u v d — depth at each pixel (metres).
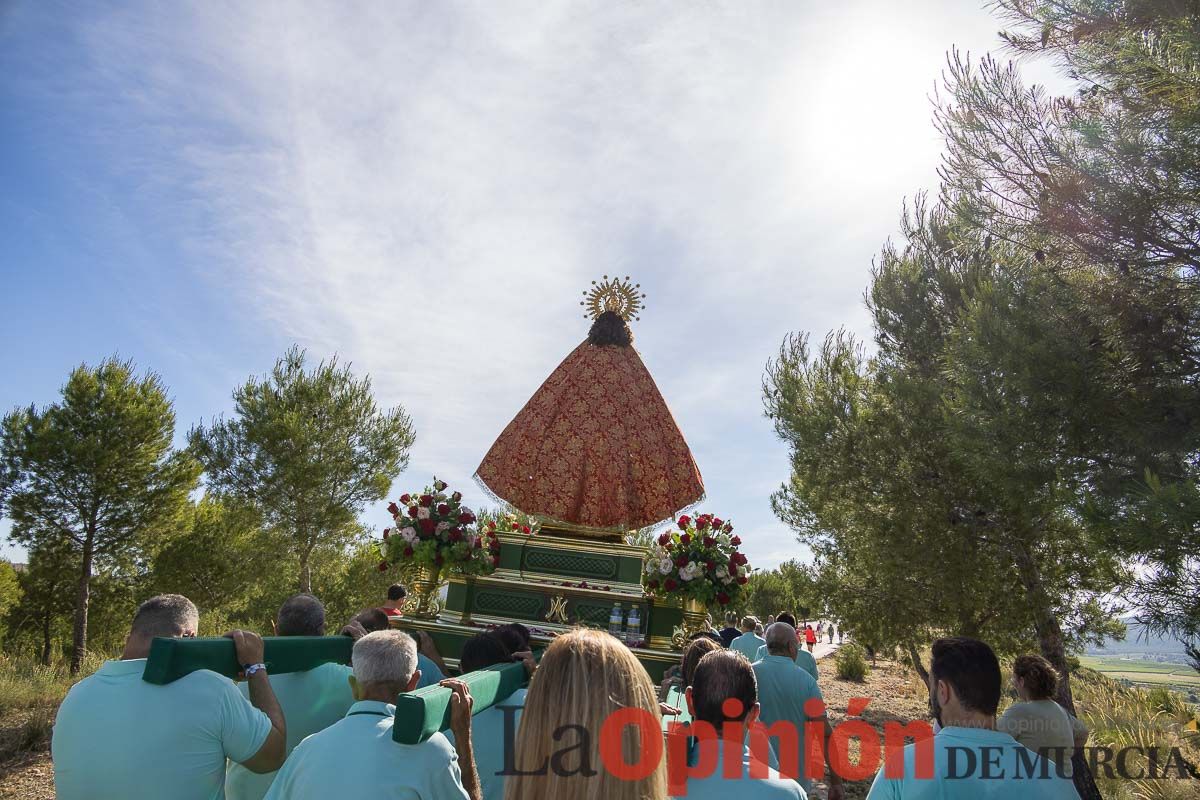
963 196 7.39
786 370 13.48
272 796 2.45
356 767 2.36
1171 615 4.95
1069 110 6.51
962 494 9.93
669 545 7.27
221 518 20.12
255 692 3.08
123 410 17.48
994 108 6.76
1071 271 6.58
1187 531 4.60
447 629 6.70
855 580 12.30
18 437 17.11
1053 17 6.55
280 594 20.45
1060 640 9.57
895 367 10.87
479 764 3.14
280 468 17.03
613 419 7.73
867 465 10.75
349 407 17.92
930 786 2.51
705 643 4.14
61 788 2.78
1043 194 6.36
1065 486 5.82
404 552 7.10
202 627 18.12
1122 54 5.56
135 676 2.86
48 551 17.56
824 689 17.88
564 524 7.56
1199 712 9.64
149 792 2.70
